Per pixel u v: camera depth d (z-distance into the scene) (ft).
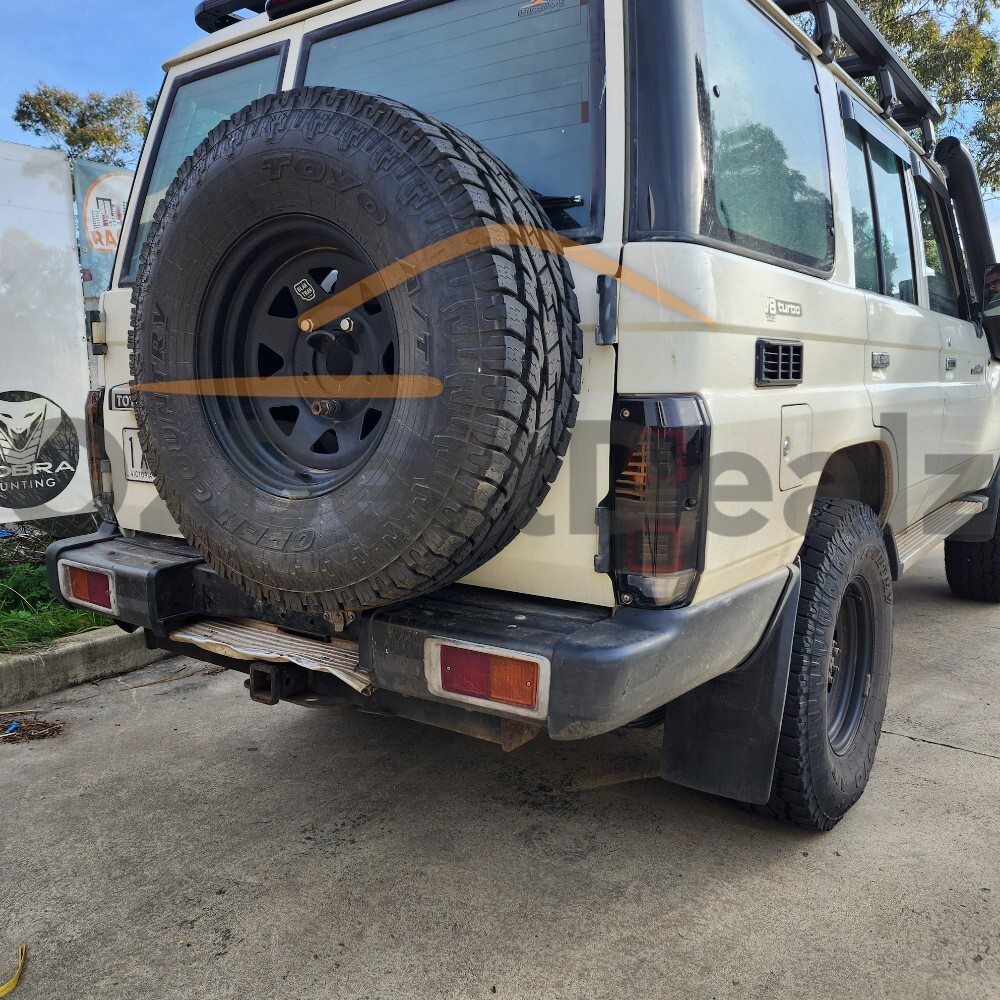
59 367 16.10
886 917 7.28
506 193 5.82
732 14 7.24
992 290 13.20
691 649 6.17
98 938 7.04
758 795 7.51
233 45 9.31
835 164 9.18
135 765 10.19
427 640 6.20
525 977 6.56
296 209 6.24
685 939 7.00
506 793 9.50
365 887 7.72
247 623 8.22
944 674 13.26
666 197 6.10
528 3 7.07
